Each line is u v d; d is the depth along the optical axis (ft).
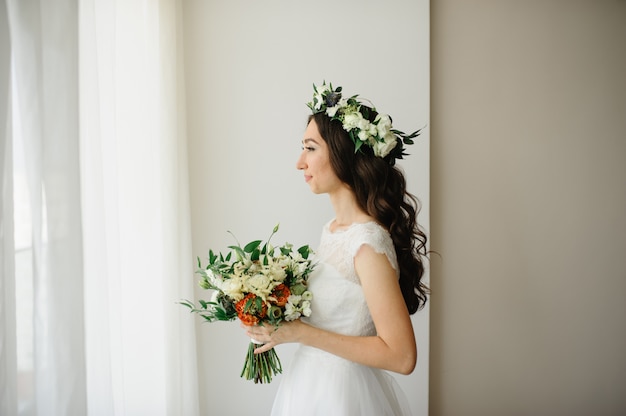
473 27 8.82
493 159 8.96
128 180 6.87
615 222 9.23
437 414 9.23
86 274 5.38
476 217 9.01
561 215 9.13
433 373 9.18
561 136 9.04
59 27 4.99
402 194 5.85
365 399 5.30
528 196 9.05
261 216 8.45
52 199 4.93
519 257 9.11
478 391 9.26
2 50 4.49
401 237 5.64
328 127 5.58
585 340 9.33
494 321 9.18
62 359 5.00
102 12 5.92
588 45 9.00
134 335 7.02
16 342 4.62
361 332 5.31
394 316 4.89
